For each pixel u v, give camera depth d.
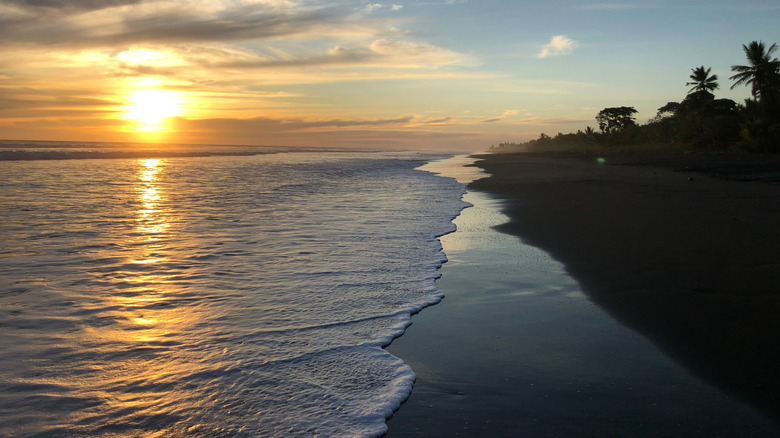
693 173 21.34
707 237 7.46
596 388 3.14
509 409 2.92
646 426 2.70
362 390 3.12
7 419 2.68
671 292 4.95
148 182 18.78
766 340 3.73
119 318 4.29
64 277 5.59
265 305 4.69
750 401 2.92
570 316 4.47
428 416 2.85
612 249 6.96
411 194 15.27
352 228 9.02
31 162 31.88
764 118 36.69
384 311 4.60
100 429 2.62
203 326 4.12
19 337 3.82
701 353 3.57
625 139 65.31
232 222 9.59
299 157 53.06
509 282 5.61
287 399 2.98
